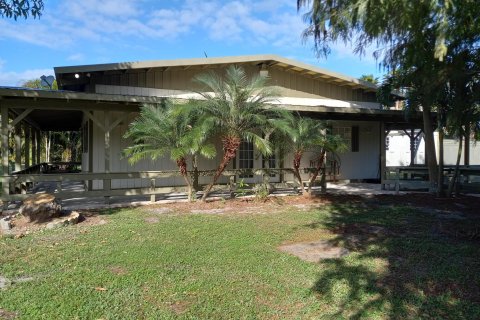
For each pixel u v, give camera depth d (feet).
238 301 13.47
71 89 42.98
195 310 12.71
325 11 17.13
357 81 52.31
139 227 24.56
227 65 44.52
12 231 23.31
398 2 12.05
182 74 43.55
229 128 33.68
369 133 56.34
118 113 40.75
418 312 12.75
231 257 18.31
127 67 38.60
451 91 25.49
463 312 12.68
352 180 55.11
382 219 27.94
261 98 34.53
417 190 45.27
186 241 21.15
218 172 34.76
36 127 63.62
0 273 15.99
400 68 26.66
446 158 74.64
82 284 14.70
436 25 11.91
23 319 11.91
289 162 48.91
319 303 13.41
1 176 30.35
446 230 24.43
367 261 17.95
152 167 42.57
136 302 13.23
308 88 51.49
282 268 16.88
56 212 25.77
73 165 77.20
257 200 36.22
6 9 24.53
